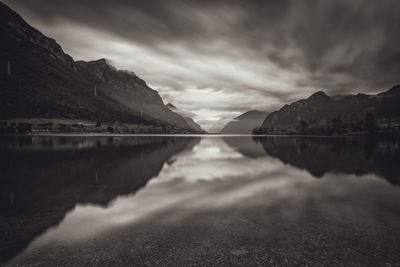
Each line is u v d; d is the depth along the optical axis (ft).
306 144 163.43
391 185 40.24
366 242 18.69
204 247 17.79
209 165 65.41
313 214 25.57
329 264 15.43
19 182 41.86
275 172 54.03
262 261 15.74
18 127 345.31
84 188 37.86
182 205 29.09
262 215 25.31
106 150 106.11
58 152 93.56
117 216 25.02
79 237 19.66
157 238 19.43
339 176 48.65
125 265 15.26
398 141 195.83
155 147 134.82
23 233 20.48
